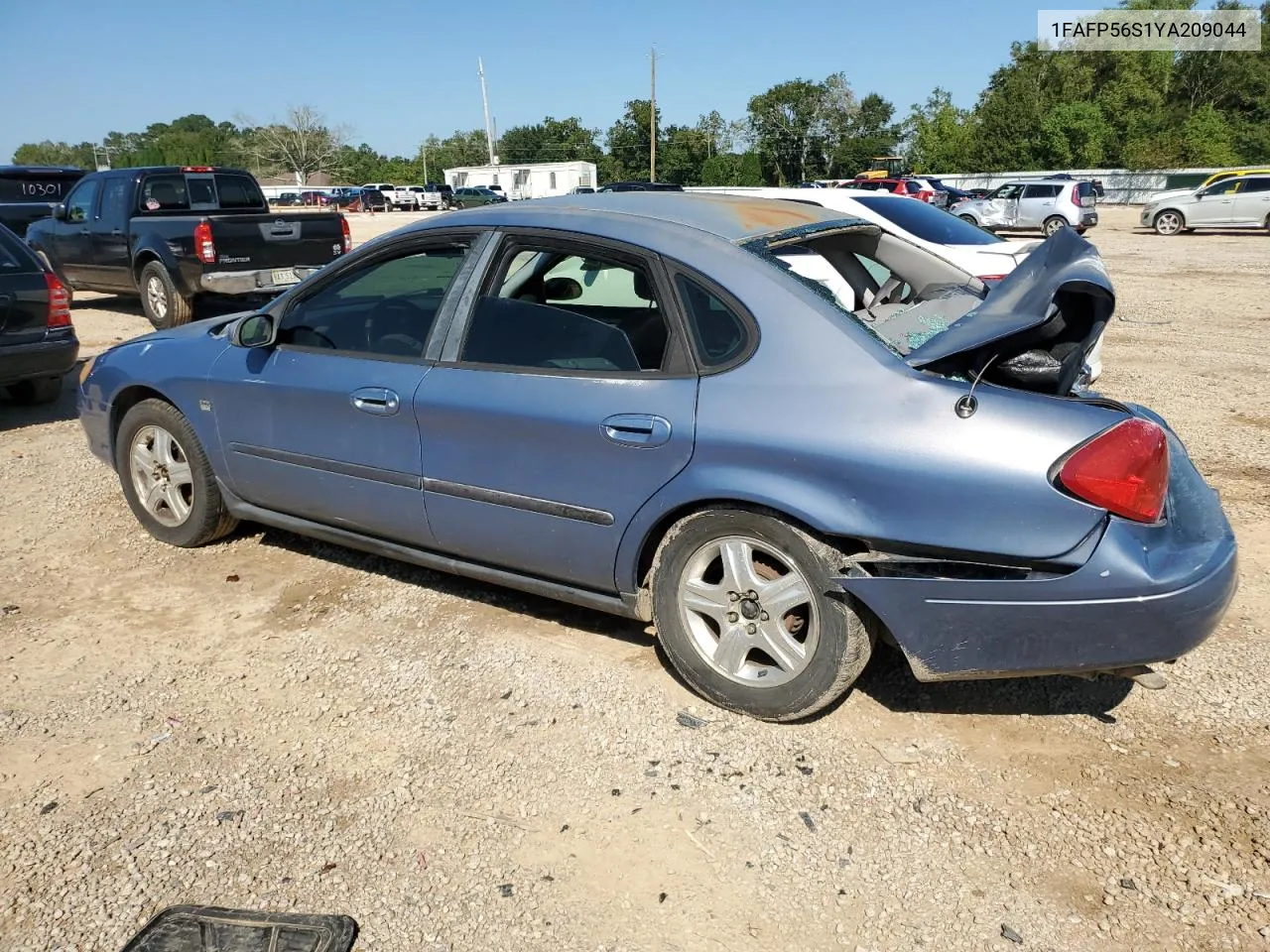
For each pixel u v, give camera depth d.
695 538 3.26
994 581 2.82
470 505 3.68
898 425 2.87
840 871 2.63
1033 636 2.85
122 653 3.83
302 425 4.10
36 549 4.85
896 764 3.07
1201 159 59.12
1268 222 26.52
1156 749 3.14
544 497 3.48
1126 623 2.75
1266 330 11.15
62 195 17.03
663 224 3.47
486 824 2.84
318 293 4.15
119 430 4.90
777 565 3.19
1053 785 2.96
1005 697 3.43
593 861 2.69
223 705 3.45
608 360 3.36
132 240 11.82
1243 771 3.02
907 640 2.96
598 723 3.30
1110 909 2.49
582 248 3.49
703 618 3.37
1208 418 7.13
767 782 2.99
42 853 2.73
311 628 4.00
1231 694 3.44
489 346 3.61
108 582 4.46
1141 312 12.68
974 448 2.80
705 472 3.12
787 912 2.50
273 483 4.31
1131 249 22.77
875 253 4.45
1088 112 60.81
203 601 4.26
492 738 3.24
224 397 4.35
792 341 3.05
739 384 3.10
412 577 4.46
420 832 2.81
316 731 3.30
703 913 2.50
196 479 4.61
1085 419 2.78
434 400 3.65
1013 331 2.80
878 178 49.12
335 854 2.73
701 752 3.14
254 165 98.94
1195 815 2.82
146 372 4.66
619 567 3.42
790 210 3.97
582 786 2.99
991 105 63.94
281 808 2.91
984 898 2.53
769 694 3.21
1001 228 31.00
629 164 84.56
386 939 2.43
